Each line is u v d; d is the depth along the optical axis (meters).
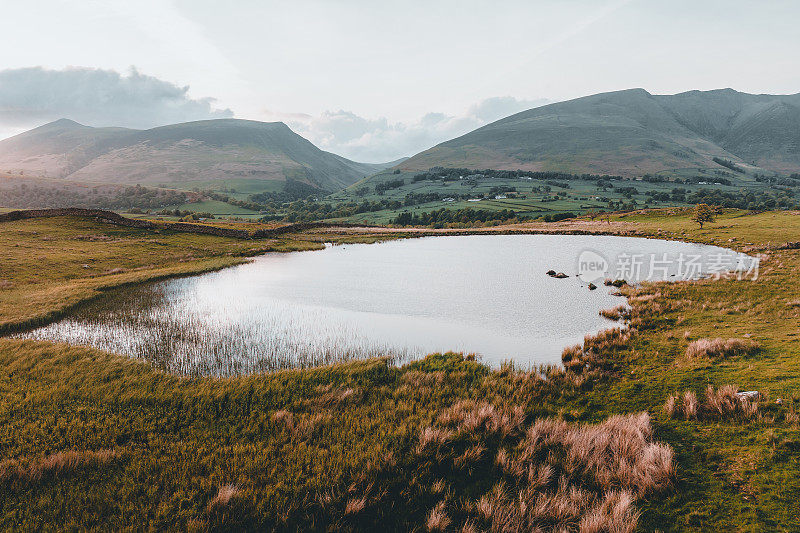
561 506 7.86
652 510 7.78
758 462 8.50
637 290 29.91
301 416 12.15
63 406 12.79
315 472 9.29
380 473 9.28
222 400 13.45
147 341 20.45
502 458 9.66
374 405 13.04
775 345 15.28
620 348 18.16
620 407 12.48
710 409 11.15
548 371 16.27
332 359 18.36
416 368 16.83
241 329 22.83
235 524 7.62
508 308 27.11
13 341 18.91
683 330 19.42
